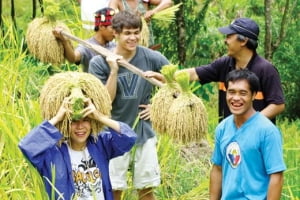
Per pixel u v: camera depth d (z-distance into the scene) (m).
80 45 5.64
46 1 5.42
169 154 6.00
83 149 4.36
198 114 4.45
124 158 5.19
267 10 8.38
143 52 5.15
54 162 4.25
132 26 5.00
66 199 4.25
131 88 5.09
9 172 4.98
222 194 4.50
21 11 11.41
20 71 6.55
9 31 7.11
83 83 4.22
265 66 5.05
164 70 4.57
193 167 6.21
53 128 4.18
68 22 7.90
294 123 8.58
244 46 5.06
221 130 4.50
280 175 4.31
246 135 4.35
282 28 8.93
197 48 9.20
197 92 8.17
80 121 4.23
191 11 8.85
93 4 7.01
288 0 8.88
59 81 4.22
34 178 4.50
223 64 5.27
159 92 4.60
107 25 5.68
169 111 4.48
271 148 4.30
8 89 5.97
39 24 5.35
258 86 4.35
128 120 5.15
